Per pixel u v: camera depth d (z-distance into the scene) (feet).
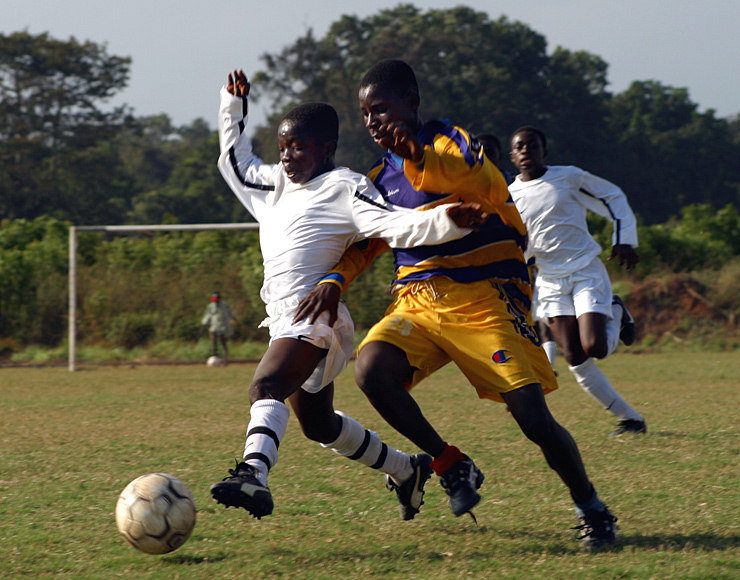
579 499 18.81
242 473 16.53
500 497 23.73
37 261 98.99
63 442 35.01
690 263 116.78
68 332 96.68
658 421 37.86
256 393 18.38
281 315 19.69
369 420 40.65
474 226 18.01
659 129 354.13
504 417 41.01
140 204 301.02
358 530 20.47
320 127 20.01
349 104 252.01
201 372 76.43
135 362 88.79
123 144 414.62
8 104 272.51
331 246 19.85
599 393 33.83
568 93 290.56
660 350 95.09
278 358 18.76
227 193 305.73
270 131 262.26
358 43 284.00
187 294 94.07
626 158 297.94
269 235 20.48
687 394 49.57
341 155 240.53
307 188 20.18
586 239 33.96
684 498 22.91
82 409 47.67
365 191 19.47
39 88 275.80
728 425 36.17
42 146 273.95
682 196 330.75
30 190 270.46
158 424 40.65
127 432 37.91
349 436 20.45
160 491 17.46
